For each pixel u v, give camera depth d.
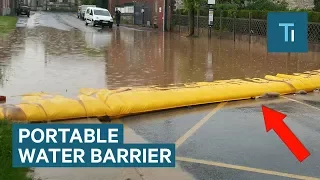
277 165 6.07
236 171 5.81
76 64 14.98
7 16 55.59
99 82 11.61
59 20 54.66
